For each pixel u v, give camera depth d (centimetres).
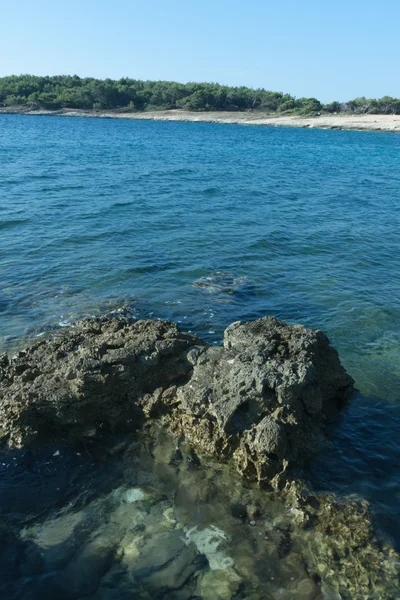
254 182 3191
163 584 516
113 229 1845
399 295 1353
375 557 550
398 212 2452
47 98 14500
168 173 3369
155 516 598
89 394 742
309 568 537
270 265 1554
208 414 701
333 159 5103
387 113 14562
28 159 3800
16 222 1873
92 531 576
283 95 16312
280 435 654
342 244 1827
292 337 820
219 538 570
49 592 507
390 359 1002
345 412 822
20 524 584
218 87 17175
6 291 1262
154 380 784
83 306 1190
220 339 1061
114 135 7262
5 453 694
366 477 678
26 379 775
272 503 621
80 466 677
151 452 704
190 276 1424
